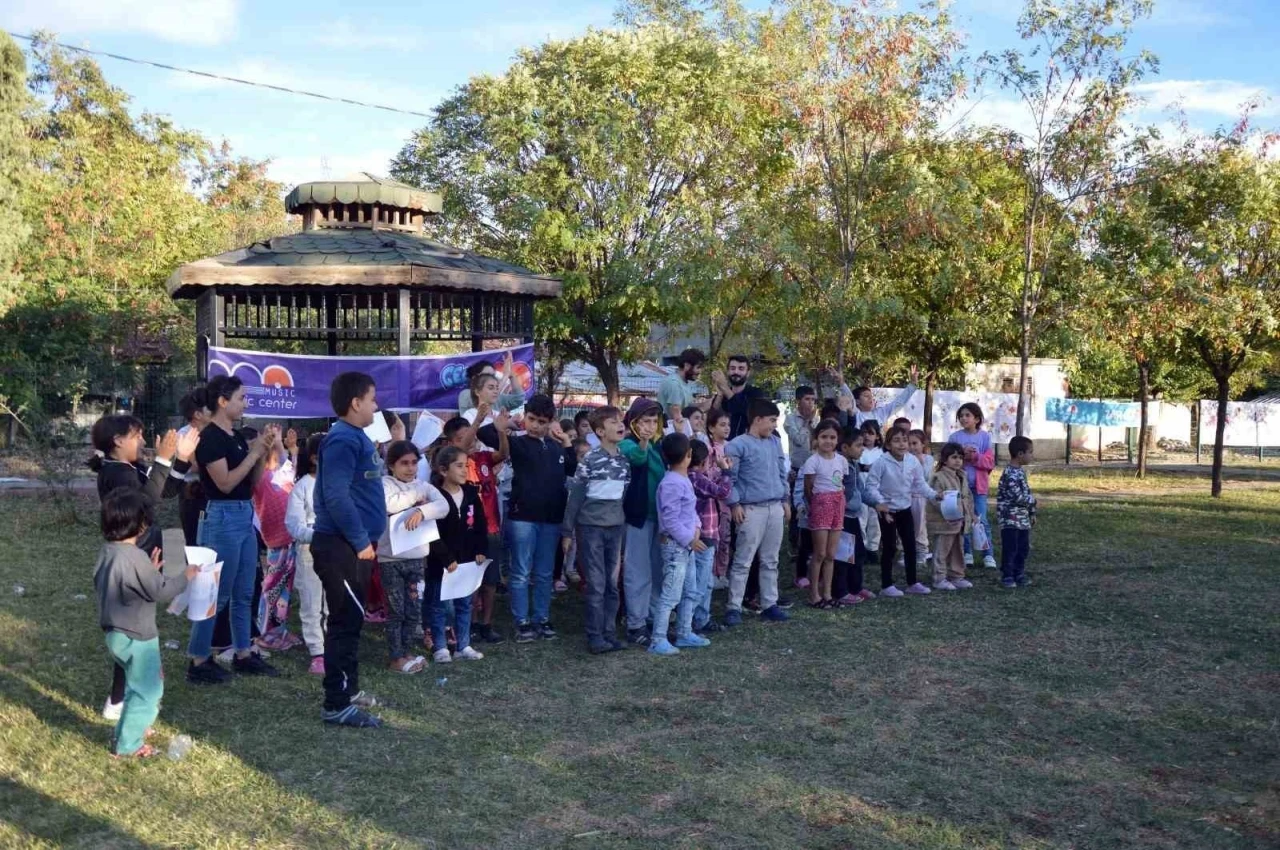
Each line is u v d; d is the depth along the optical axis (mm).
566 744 5246
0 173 21828
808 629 7801
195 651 6066
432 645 7008
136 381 18000
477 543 6906
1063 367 22219
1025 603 8750
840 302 14148
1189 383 33656
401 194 11922
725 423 8016
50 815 4277
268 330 11109
